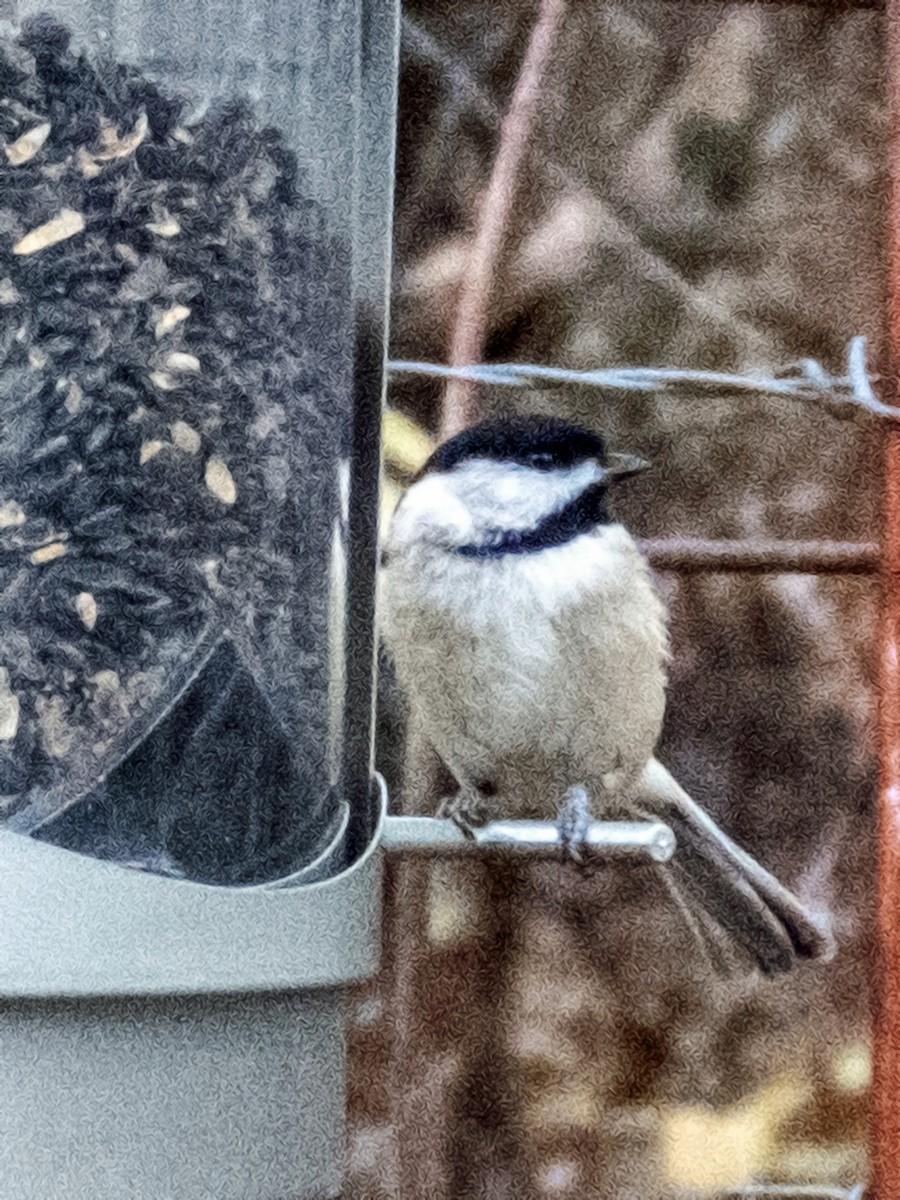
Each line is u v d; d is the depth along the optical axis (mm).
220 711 2701
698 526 3982
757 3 4211
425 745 3754
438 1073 3908
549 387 3723
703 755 4078
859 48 4273
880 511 3711
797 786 4016
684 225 4219
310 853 2715
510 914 3967
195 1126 2424
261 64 2811
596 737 3586
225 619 2729
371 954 2607
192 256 2766
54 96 2736
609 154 4234
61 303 2711
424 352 4027
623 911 3953
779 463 3941
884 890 3857
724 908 3883
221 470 2754
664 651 3656
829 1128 3861
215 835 2668
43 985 2307
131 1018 2391
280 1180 2496
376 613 2854
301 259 2834
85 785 2639
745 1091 3930
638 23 4289
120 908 2340
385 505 3771
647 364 4098
